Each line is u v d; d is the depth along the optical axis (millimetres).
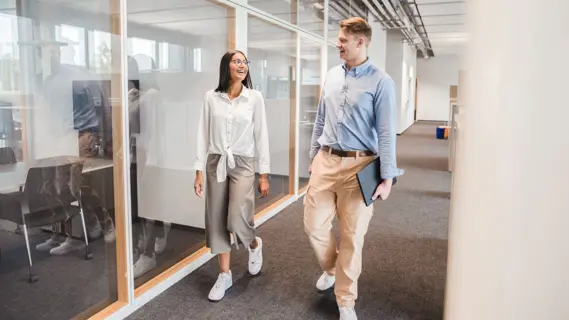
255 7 3758
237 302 2514
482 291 646
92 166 2342
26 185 2174
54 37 2268
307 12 4922
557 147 574
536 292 609
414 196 5207
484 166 623
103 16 2246
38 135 2215
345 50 2039
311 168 2295
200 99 3377
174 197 3322
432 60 19750
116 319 2285
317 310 2428
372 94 2018
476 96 625
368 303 2500
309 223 2314
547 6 560
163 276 2721
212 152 2484
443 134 11828
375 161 2039
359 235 2160
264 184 2625
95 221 2365
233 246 3385
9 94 2072
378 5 7512
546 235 593
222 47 3447
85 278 2383
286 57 4504
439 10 9625
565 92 564
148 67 2941
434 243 3523
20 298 2195
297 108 4805
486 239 632
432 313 2389
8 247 2137
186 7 3119
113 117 2295
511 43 583
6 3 2041
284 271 2947
